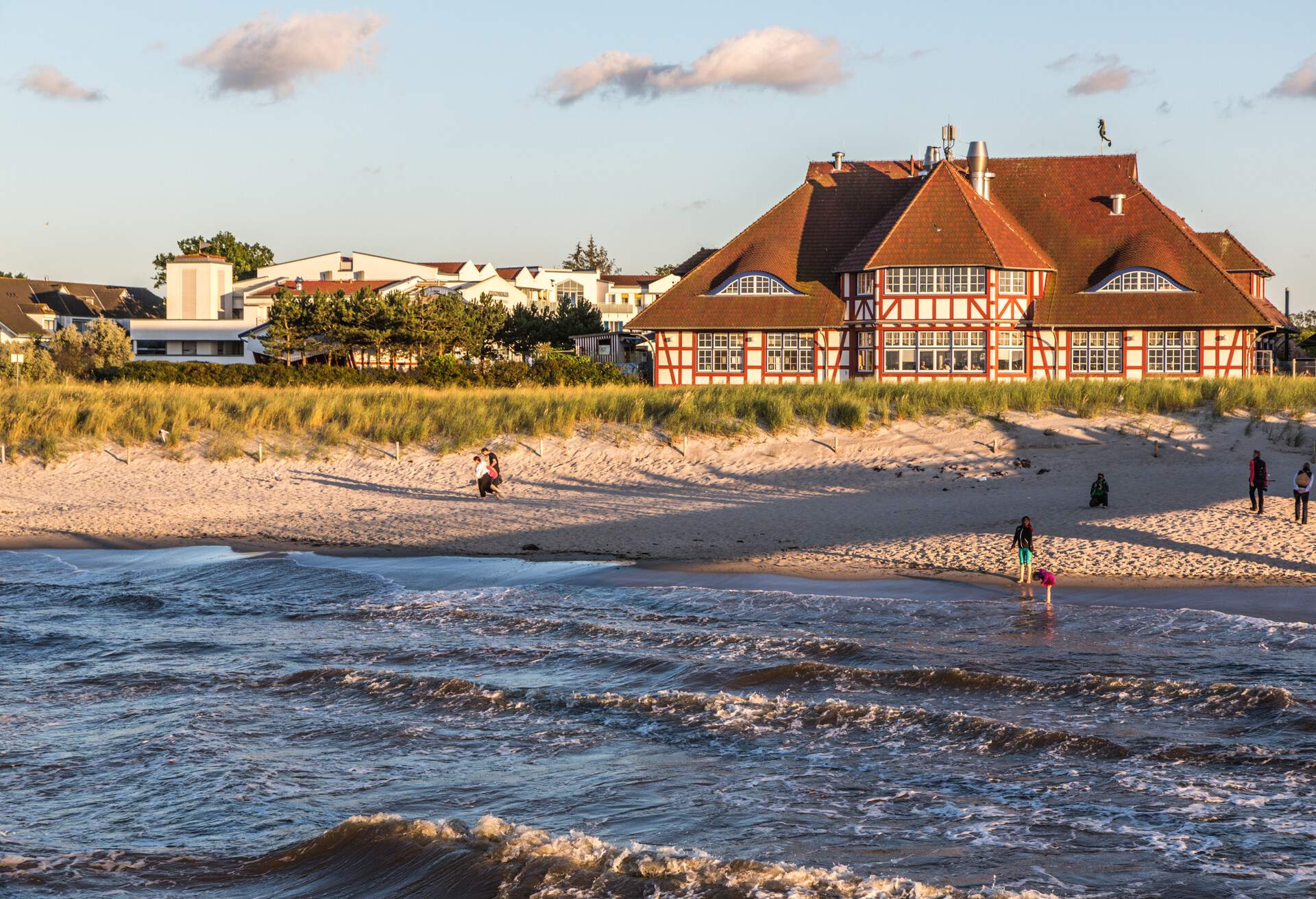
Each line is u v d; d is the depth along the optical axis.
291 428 44.91
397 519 34.12
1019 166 73.31
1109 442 39.28
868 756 14.76
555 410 44.44
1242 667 17.48
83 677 19.02
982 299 64.81
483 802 13.73
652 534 30.55
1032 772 14.02
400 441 42.69
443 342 86.44
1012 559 25.92
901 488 35.41
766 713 16.36
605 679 18.31
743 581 24.88
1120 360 65.31
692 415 42.94
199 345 98.94
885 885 11.06
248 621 22.84
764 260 69.00
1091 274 67.38
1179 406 42.28
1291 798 12.97
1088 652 18.66
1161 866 11.47
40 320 131.00
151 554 30.03
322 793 14.13
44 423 44.94
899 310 65.50
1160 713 15.70
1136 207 69.75
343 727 16.42
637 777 14.31
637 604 23.20
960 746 14.98
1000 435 40.50
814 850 12.06
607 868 11.59
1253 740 14.59
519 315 100.44
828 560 26.81
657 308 69.12
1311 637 19.05
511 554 28.80
